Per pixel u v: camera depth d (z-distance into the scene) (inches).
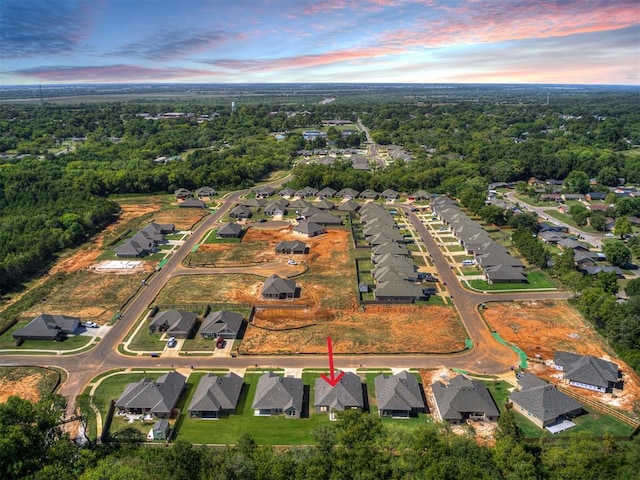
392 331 4407.0
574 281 4926.2
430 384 3661.4
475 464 2527.1
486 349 4104.3
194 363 3954.2
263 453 2561.5
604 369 3639.3
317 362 3951.8
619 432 3112.7
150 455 2689.5
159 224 7377.0
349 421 2847.0
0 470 2383.1
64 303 4995.1
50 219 7091.5
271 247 6619.1
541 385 3427.7
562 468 2551.7
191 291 5255.9
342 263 6028.5
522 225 7185.0
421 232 7337.6
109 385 3671.3
